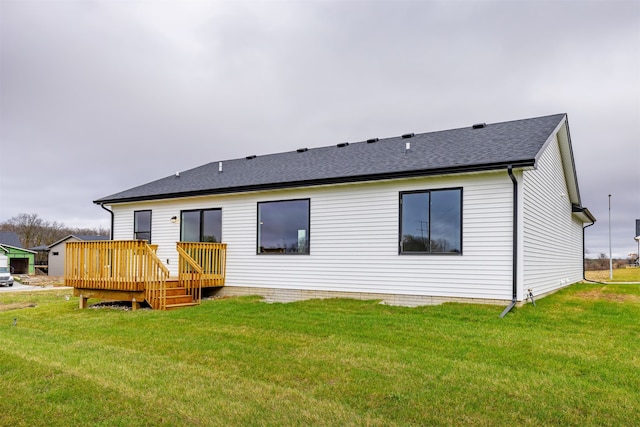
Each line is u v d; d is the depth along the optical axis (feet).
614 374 15.25
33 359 17.80
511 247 28.43
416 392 13.79
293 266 37.50
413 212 32.27
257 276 39.45
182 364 17.26
